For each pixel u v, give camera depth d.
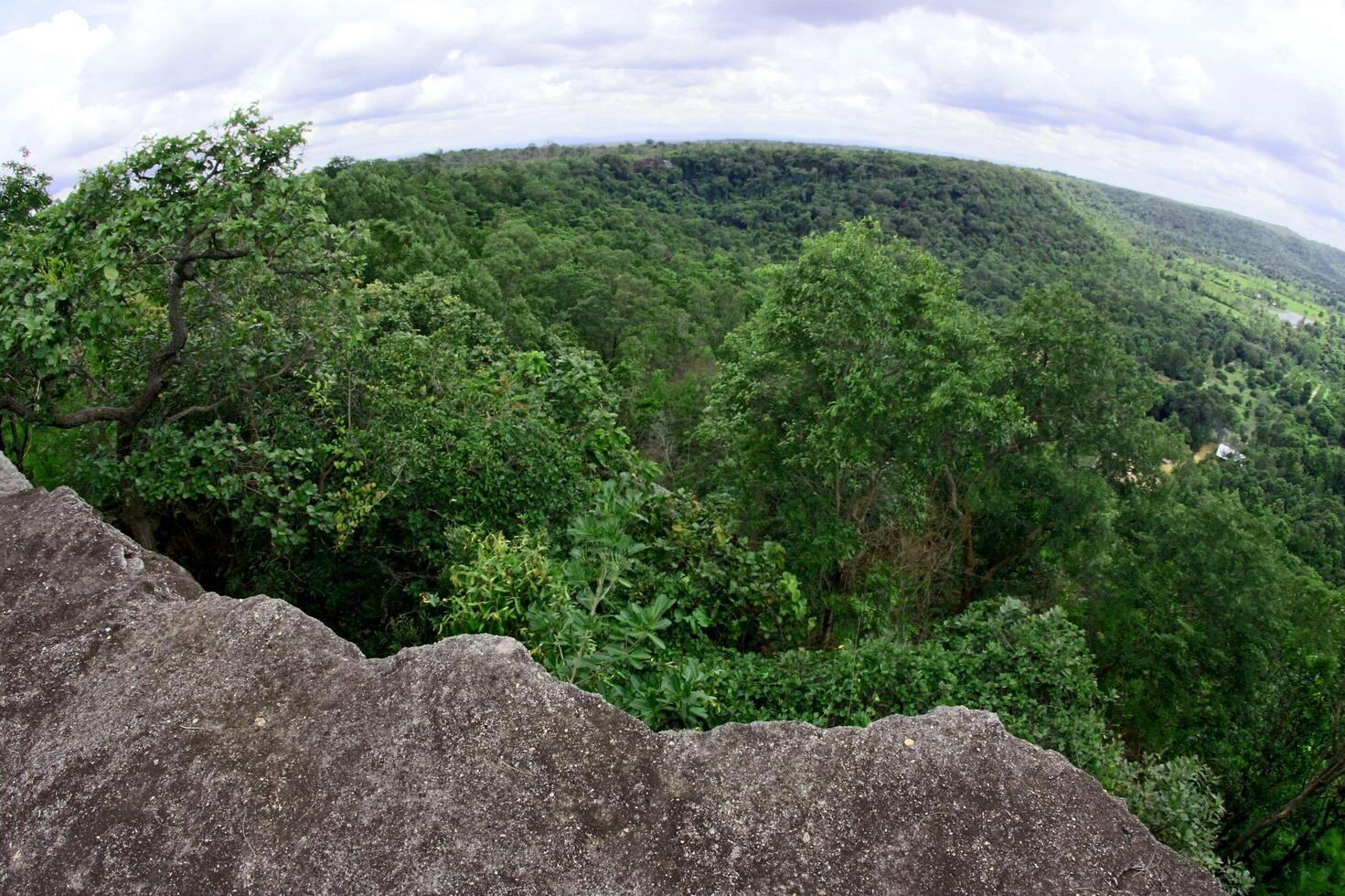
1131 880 2.43
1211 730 12.45
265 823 2.49
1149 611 13.29
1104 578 14.18
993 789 2.62
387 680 2.88
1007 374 13.75
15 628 3.15
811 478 11.56
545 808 2.52
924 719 2.85
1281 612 12.55
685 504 7.52
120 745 2.72
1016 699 5.58
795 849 2.45
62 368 5.02
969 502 14.23
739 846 2.45
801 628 6.89
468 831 2.44
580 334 46.62
